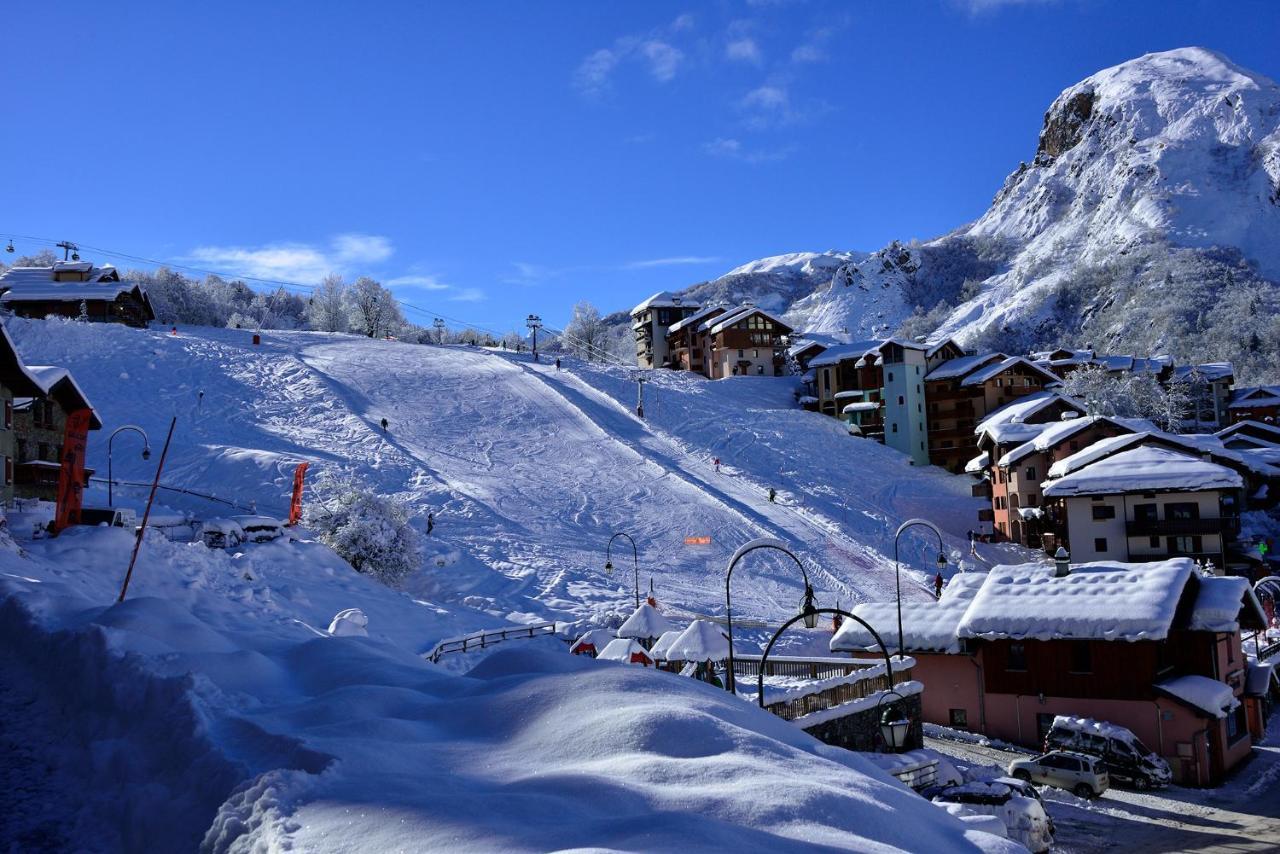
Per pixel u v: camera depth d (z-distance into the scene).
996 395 98.38
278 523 50.53
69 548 31.30
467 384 96.69
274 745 10.89
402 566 51.06
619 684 12.89
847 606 54.03
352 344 112.88
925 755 26.55
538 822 8.67
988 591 38.59
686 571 58.34
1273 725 43.00
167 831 9.90
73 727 13.10
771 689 32.00
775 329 126.81
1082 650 35.94
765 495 74.75
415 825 8.52
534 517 64.88
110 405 77.00
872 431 103.06
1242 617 39.38
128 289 110.62
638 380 103.75
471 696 13.38
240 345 105.44
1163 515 60.09
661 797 9.37
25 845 10.10
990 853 9.98
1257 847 24.25
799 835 8.58
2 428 38.22
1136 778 31.14
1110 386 111.06
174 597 31.11
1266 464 80.81
